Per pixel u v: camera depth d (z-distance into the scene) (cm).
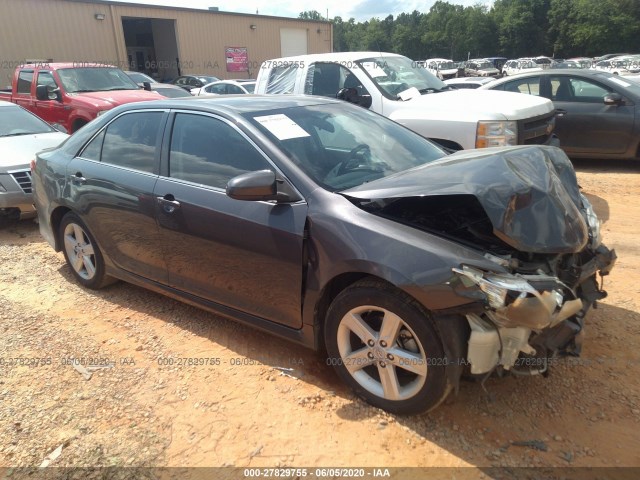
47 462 252
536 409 275
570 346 253
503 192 249
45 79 1020
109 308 414
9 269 511
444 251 243
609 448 248
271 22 2898
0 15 1900
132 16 2297
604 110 802
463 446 252
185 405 290
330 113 374
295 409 283
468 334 242
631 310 372
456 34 8800
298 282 289
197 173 340
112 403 294
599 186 727
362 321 273
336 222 273
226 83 1580
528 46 7919
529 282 229
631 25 6600
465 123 573
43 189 457
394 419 271
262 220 298
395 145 366
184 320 390
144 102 395
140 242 375
